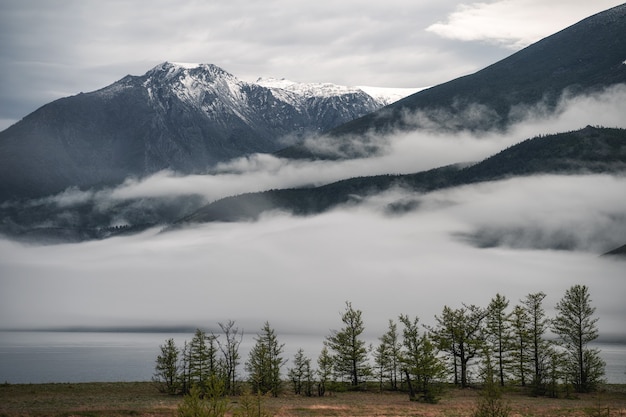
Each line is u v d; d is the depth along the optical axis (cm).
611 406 8038
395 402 8512
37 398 8281
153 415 6750
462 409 7550
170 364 9381
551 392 9481
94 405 7494
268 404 7938
